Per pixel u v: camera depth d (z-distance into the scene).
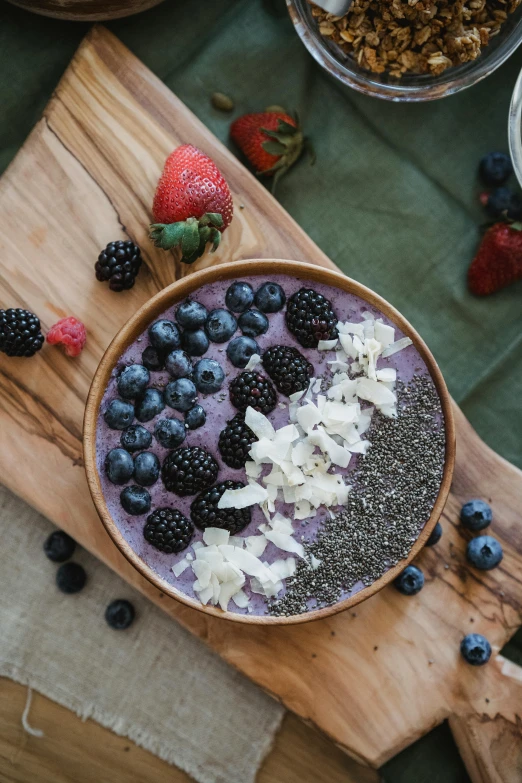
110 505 0.43
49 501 0.45
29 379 0.45
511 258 0.47
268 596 0.43
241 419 0.43
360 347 0.42
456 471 0.47
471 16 0.45
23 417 0.45
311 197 0.49
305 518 0.44
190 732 0.49
